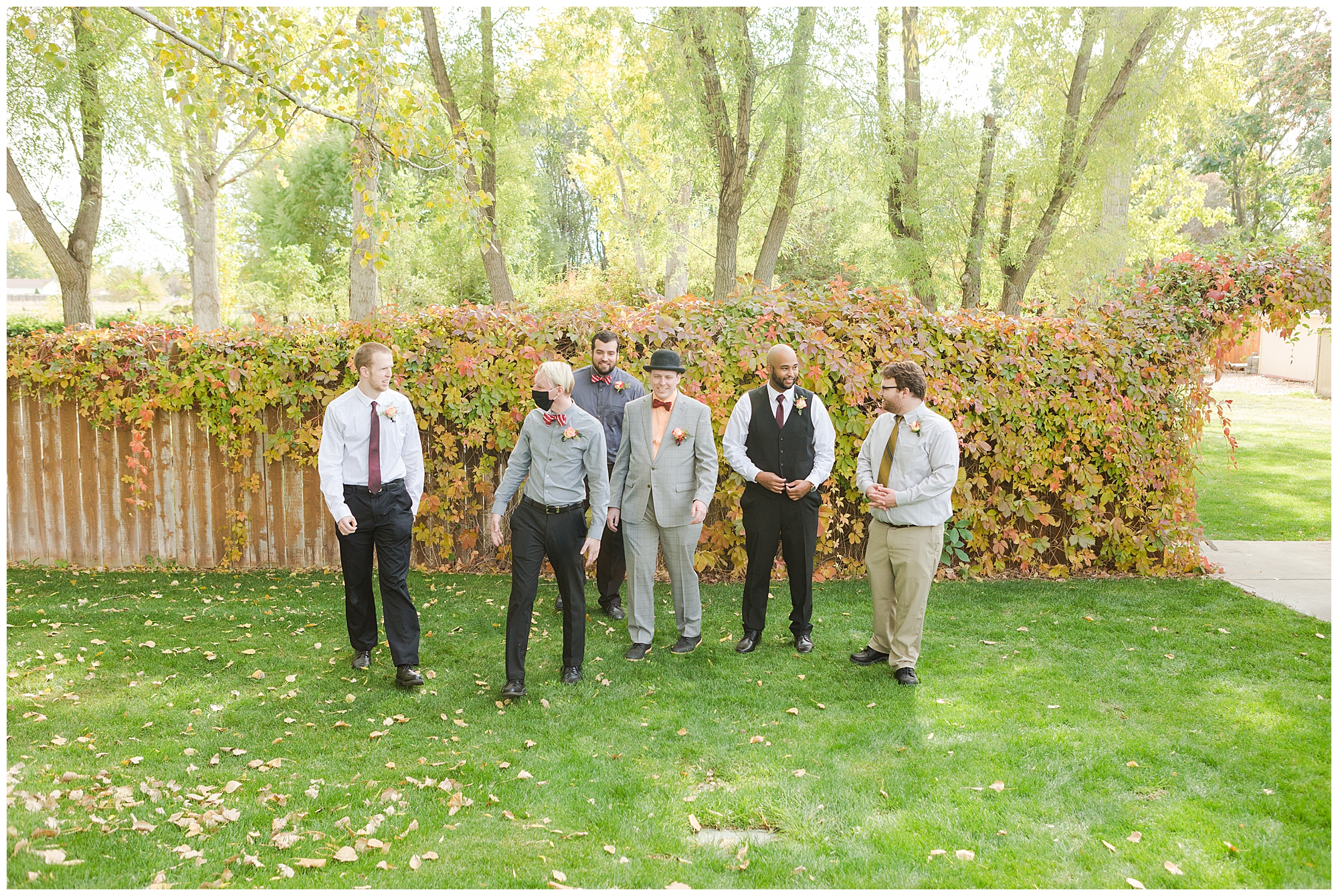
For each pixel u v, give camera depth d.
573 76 17.70
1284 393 19.73
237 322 25.64
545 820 2.99
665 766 3.40
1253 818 2.96
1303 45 19.05
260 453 6.67
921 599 4.23
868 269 14.62
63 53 9.02
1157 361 6.28
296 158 27.81
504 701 4.06
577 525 4.21
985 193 12.97
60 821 2.89
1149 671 4.36
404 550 4.28
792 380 4.60
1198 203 22.81
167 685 4.24
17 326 16.45
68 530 6.90
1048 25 12.39
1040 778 3.25
